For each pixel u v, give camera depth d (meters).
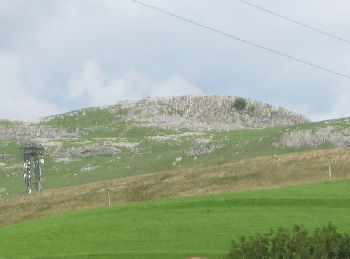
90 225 144.50
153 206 158.88
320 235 71.94
